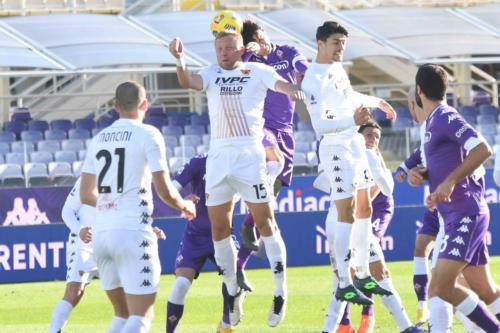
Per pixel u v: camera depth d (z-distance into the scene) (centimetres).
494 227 5431
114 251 2420
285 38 8056
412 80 9688
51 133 8256
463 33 8375
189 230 3125
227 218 2872
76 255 3086
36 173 7381
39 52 7675
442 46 8162
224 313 3219
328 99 2811
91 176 2495
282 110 3228
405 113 8431
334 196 2864
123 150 2431
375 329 3412
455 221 2484
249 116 2767
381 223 3209
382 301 3141
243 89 2758
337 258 2881
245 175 2775
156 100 9425
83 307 4231
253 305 4125
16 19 8144
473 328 2672
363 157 2895
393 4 9419
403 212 5456
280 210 6650
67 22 8131
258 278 5012
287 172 3266
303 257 5394
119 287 2527
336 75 2827
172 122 8462
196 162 3108
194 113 8894
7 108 9000
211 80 2775
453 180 2423
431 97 2552
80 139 8162
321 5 9344
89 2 9162
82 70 7581
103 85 9375
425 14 8712
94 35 7950
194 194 3117
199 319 3834
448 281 2488
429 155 2534
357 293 2866
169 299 3136
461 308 2547
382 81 9869
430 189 2567
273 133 3212
